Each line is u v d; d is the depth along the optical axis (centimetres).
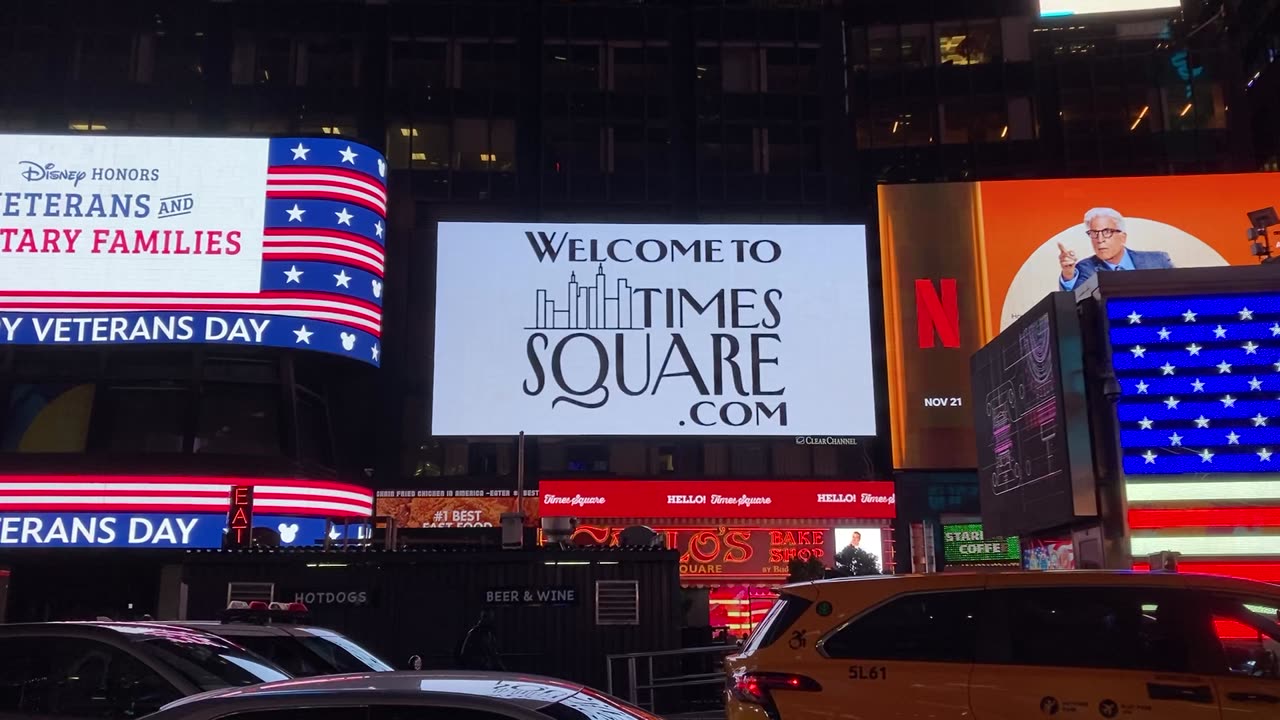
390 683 483
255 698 462
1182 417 1669
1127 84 4353
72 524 3125
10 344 3403
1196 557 1617
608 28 4400
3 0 4203
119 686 722
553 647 1797
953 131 4350
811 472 4016
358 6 4319
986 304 3997
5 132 3566
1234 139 4291
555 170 4253
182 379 3466
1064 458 1683
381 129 4234
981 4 4456
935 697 730
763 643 784
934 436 3894
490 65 4344
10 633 755
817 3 4484
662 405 3891
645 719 500
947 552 3819
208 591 1797
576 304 3959
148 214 3531
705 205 4250
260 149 3584
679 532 3747
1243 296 1700
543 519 2078
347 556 1817
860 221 4062
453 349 3888
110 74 4178
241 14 4266
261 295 3462
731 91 4375
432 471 3962
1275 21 5284
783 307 3981
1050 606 749
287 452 3362
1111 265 3988
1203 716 705
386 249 4125
